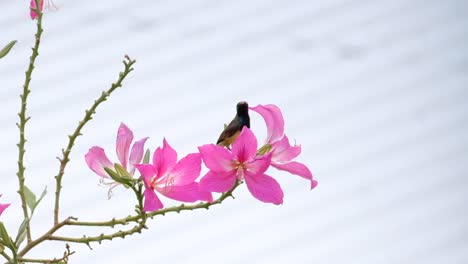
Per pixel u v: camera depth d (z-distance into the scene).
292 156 3.80
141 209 3.73
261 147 3.78
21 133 3.84
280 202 3.73
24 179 3.83
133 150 3.76
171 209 3.73
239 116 3.79
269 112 3.80
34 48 3.86
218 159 3.72
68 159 3.81
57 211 3.80
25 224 3.81
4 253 3.80
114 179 3.72
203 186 3.72
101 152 3.79
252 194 3.73
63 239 3.78
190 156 3.73
